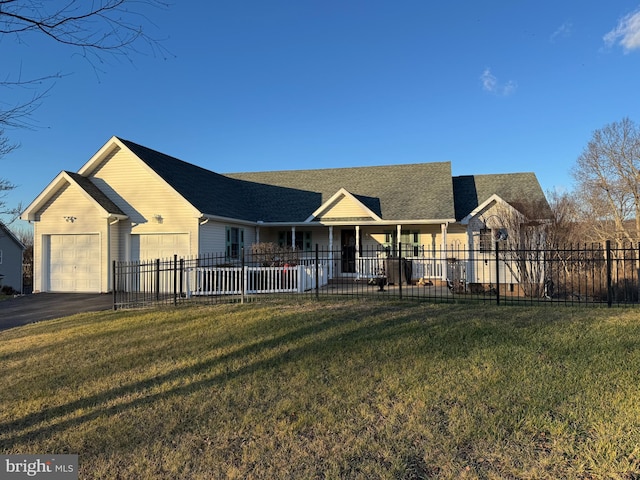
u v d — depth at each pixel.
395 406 4.48
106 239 16.89
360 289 15.51
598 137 33.50
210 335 7.77
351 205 19.28
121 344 7.54
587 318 7.89
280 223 19.92
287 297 11.92
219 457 3.69
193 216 16.55
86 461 3.76
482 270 16.38
